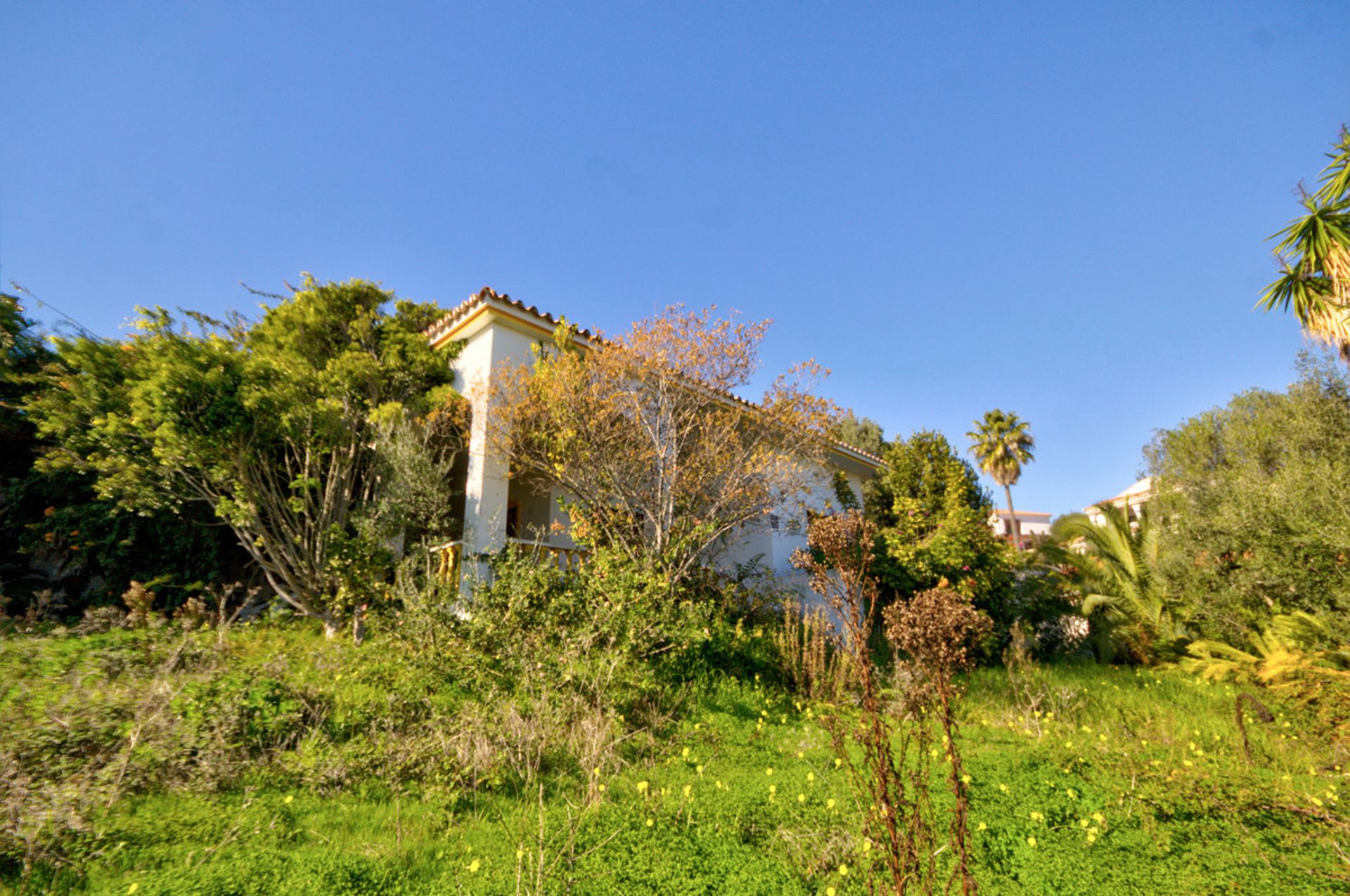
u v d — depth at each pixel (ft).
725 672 24.62
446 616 22.63
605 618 23.16
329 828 13.24
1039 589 45.65
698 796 15.02
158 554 31.76
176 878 10.52
